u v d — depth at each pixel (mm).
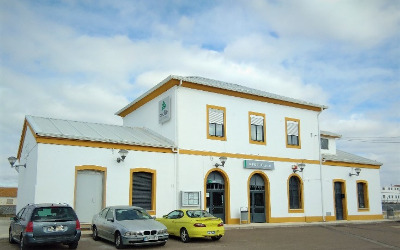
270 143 23797
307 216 24719
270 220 22750
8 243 13297
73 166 16594
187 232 14117
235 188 21625
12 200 54312
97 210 17125
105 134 18844
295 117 25578
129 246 12922
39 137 15961
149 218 13672
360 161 28938
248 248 12805
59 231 11406
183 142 20141
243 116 22875
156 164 19062
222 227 14516
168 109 20766
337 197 27391
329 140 29797
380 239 16312
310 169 25641
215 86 21562
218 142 21469
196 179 20203
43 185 15719
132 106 25516
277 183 23641
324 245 13977
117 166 17812
